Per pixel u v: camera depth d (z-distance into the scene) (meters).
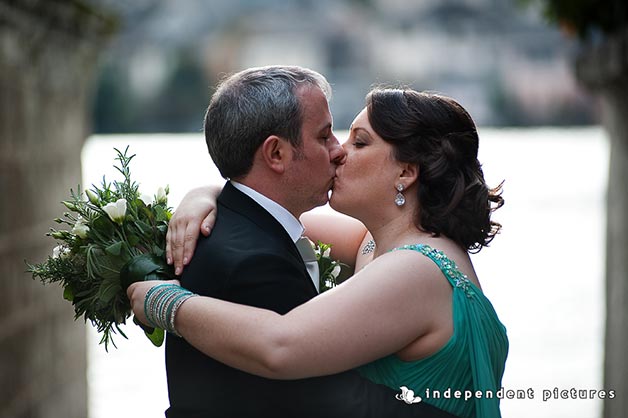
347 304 3.03
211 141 3.34
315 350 2.95
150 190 24.28
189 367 3.25
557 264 19.39
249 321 2.97
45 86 7.19
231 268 3.10
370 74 103.75
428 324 3.14
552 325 13.20
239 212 3.29
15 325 6.27
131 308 3.39
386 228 3.40
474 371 3.17
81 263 3.37
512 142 70.31
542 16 7.63
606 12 6.93
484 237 3.40
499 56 103.38
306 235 4.01
